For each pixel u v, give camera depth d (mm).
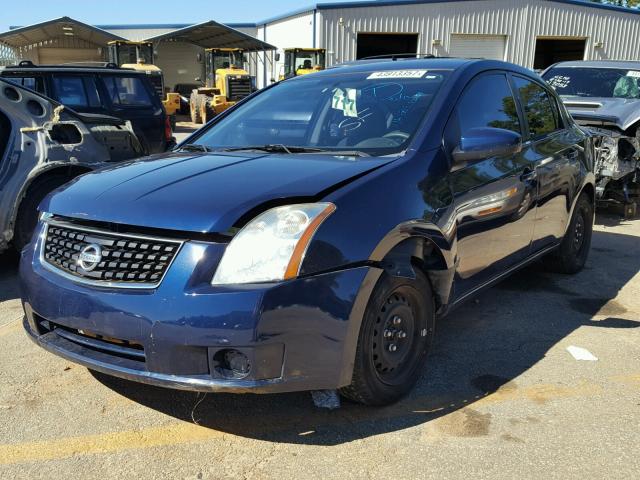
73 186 3088
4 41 32469
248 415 2926
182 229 2447
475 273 3527
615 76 8758
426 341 3139
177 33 31375
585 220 5348
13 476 2469
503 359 3584
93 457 2596
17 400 3066
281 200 2543
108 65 10430
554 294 4816
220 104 23359
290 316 2379
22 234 5262
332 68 4391
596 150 7461
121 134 6477
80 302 2576
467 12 27859
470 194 3311
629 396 3143
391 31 27391
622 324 4180
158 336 2398
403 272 2795
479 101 3734
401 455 2602
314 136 3602
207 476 2469
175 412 2955
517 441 2711
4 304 4566
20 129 5242
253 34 37875
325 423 2854
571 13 29047
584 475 2473
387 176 2848
